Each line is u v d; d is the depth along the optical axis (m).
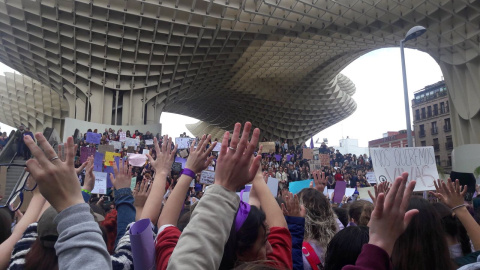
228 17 24.59
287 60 32.56
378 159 5.60
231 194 1.52
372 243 1.50
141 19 23.78
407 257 2.01
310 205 3.34
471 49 24.11
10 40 25.09
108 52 26.72
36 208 2.40
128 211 3.05
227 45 28.02
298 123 49.31
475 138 25.30
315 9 24.47
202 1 23.69
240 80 36.97
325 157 21.80
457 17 22.33
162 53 27.19
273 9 24.08
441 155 50.84
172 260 1.37
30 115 40.09
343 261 2.44
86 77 27.17
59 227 1.39
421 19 23.69
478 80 24.47
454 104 26.98
